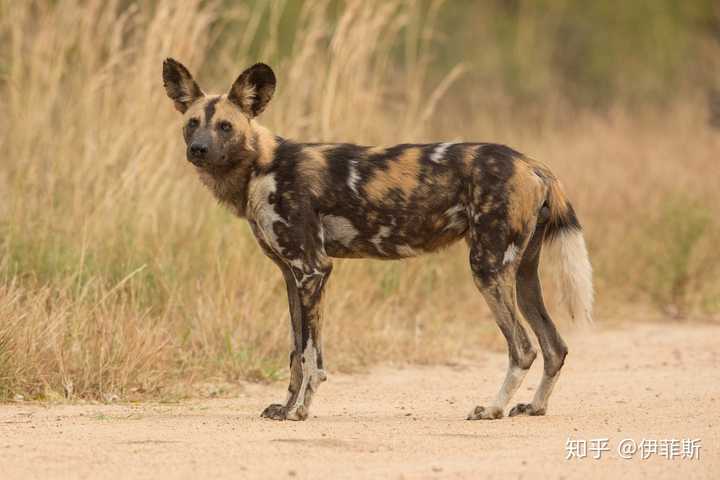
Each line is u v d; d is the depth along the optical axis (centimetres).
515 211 2284
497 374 3105
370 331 3325
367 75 3884
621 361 3272
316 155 2366
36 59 3594
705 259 4362
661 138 5791
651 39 8381
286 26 5328
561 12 8400
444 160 2334
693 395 2581
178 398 2653
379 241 2373
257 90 2412
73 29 3691
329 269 2356
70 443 1947
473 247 2308
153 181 3369
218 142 2342
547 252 2375
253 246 3309
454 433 2083
